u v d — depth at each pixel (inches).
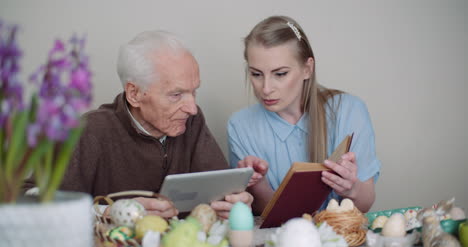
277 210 62.4
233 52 112.8
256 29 77.0
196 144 80.6
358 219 54.1
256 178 72.5
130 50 70.1
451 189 126.1
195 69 70.4
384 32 120.7
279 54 74.4
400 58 121.9
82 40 35.9
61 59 34.9
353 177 64.8
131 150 75.8
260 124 86.4
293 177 59.8
